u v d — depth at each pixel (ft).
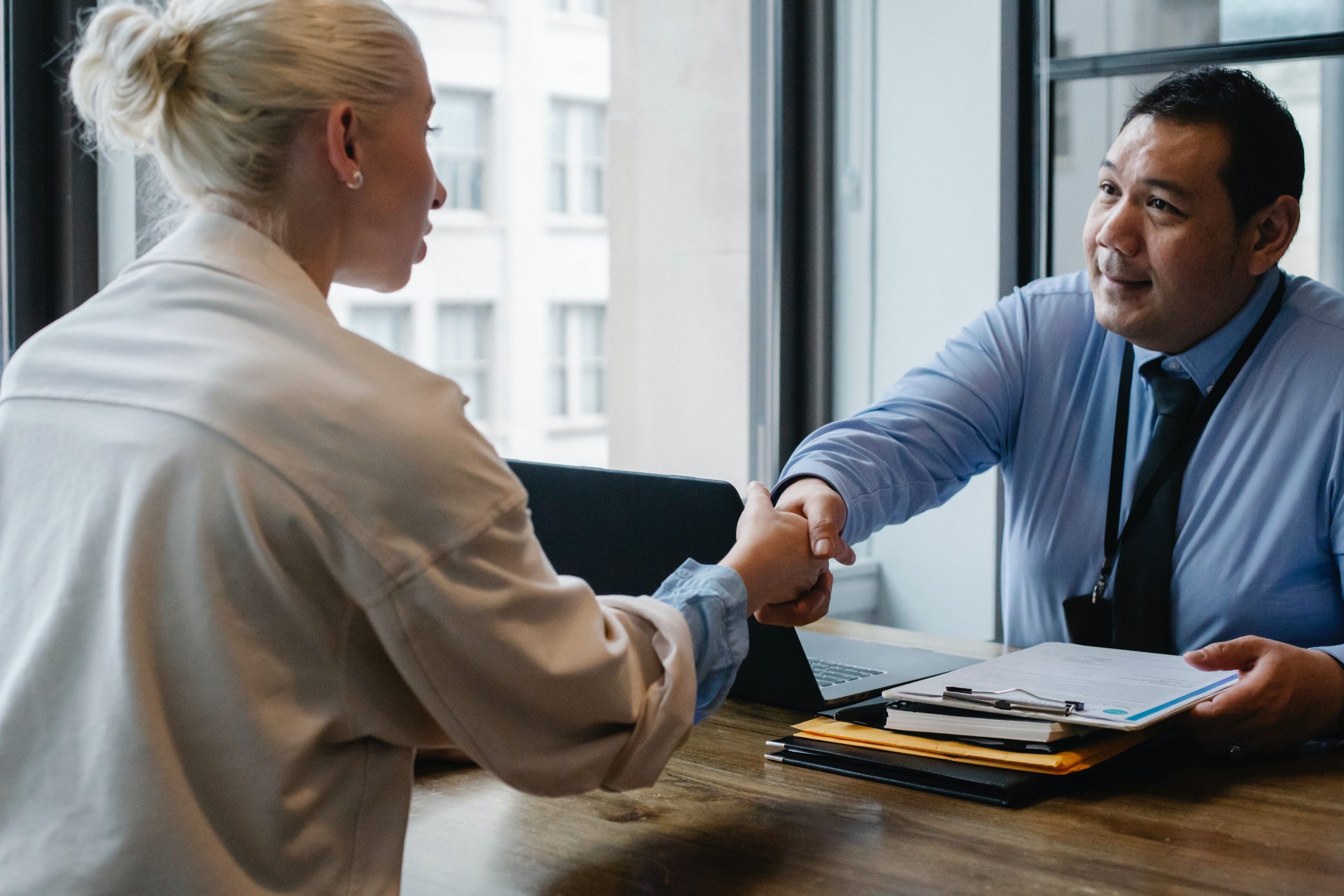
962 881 2.73
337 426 2.36
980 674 3.90
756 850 2.94
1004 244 8.77
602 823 3.17
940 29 9.17
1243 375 4.85
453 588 2.41
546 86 25.62
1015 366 5.52
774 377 9.96
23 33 6.35
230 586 2.31
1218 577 4.82
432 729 2.63
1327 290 5.02
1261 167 4.46
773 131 9.84
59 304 6.57
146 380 2.44
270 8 2.58
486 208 26.40
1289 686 3.52
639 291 11.57
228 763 2.34
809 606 3.74
